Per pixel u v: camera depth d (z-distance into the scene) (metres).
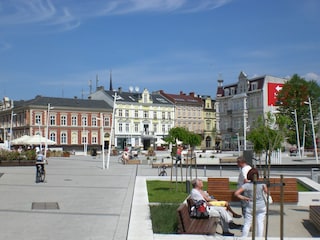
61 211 12.08
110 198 14.84
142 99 88.88
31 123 76.38
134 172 28.23
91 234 9.09
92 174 26.31
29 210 12.22
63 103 80.06
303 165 30.31
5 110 88.56
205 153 59.50
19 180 22.00
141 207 11.88
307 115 62.19
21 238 8.69
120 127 85.62
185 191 16.31
